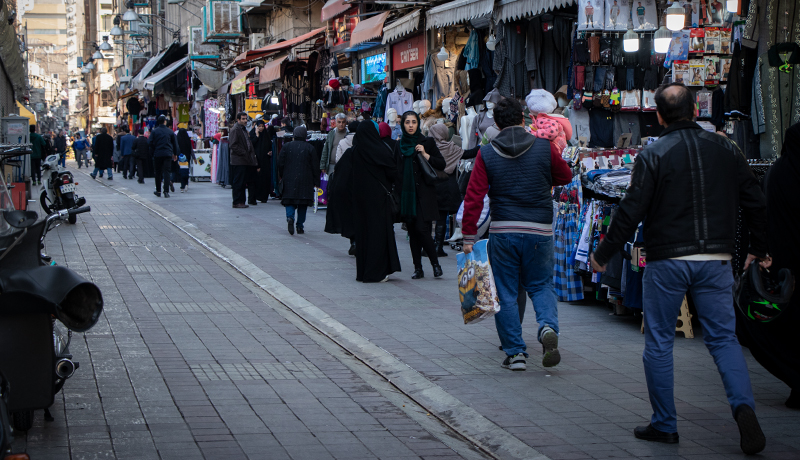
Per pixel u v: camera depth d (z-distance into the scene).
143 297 8.75
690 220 4.50
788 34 8.49
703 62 10.29
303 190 13.56
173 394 5.50
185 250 12.23
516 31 12.08
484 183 6.01
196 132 36.00
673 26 9.09
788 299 5.02
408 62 16.89
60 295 4.01
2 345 4.19
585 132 11.05
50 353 4.29
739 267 6.80
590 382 5.80
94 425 4.86
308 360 6.46
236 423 4.96
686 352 6.63
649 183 4.53
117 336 7.05
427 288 9.38
